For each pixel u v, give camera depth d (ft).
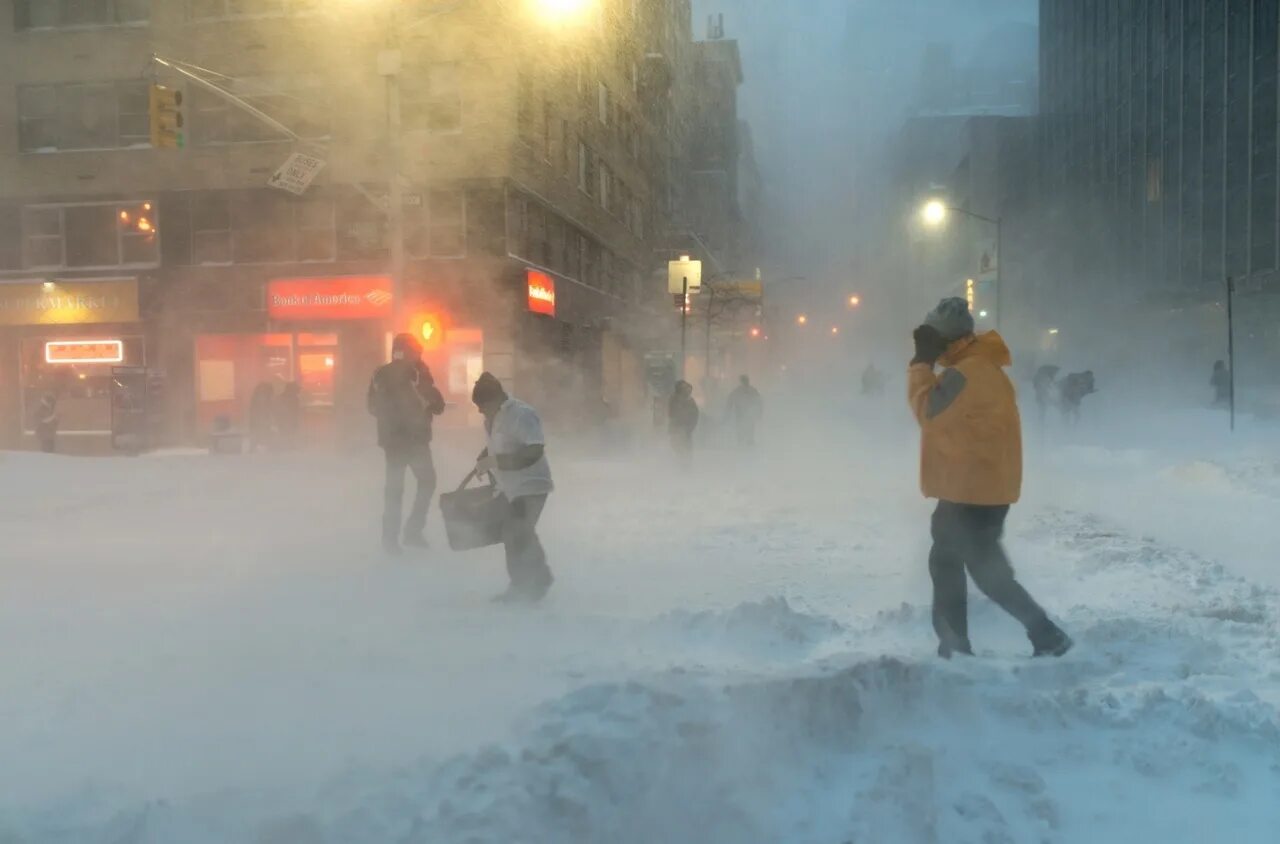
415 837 9.37
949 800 11.22
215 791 10.12
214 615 19.94
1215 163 130.93
